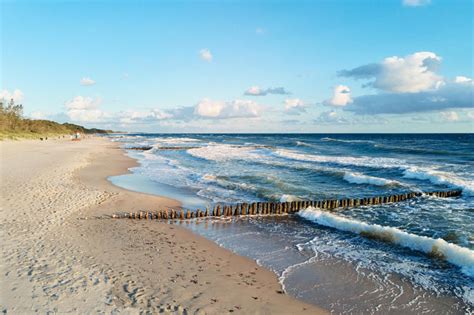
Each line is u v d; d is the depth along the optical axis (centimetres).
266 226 1183
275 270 793
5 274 627
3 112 7388
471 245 975
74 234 907
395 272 793
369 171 2475
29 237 847
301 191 1778
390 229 1024
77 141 7325
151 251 844
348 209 1431
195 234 1055
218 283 688
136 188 1812
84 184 1728
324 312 608
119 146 5956
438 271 798
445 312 621
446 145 5547
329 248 957
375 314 611
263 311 590
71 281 618
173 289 634
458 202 1558
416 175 2184
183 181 2066
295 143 7162
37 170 2064
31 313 502
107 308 534
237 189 1795
